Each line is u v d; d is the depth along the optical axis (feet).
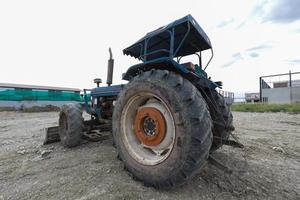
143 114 6.44
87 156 8.82
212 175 6.61
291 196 5.41
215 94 8.70
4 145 11.84
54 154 9.34
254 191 5.65
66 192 5.59
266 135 14.05
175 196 5.32
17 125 23.18
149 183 5.74
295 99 78.07
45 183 6.20
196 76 6.72
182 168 5.02
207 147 5.04
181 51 9.93
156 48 9.49
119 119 6.89
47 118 32.96
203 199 5.20
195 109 5.12
